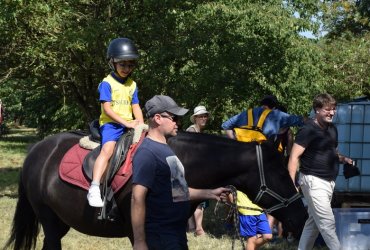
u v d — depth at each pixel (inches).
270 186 194.2
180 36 410.9
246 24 397.4
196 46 398.3
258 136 250.8
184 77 409.1
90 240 343.6
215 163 198.1
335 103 253.1
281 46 400.2
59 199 218.7
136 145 202.4
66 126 727.1
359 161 350.6
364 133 349.7
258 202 196.5
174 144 204.4
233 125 281.7
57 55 441.1
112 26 408.2
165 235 159.9
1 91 530.6
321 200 251.0
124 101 214.4
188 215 166.4
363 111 349.1
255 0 421.4
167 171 159.5
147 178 156.3
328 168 253.0
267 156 196.1
